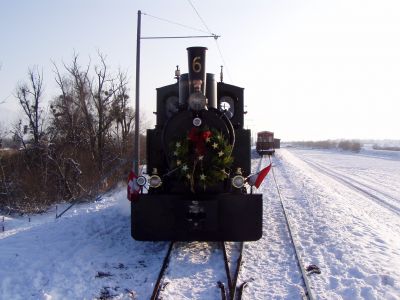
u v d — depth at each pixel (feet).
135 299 13.33
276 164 83.35
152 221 18.35
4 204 38.93
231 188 18.99
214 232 18.26
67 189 44.27
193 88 18.95
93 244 20.07
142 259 17.58
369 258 18.07
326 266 16.81
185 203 18.04
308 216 27.35
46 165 46.44
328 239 21.11
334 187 50.44
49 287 14.26
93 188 44.55
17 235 22.41
